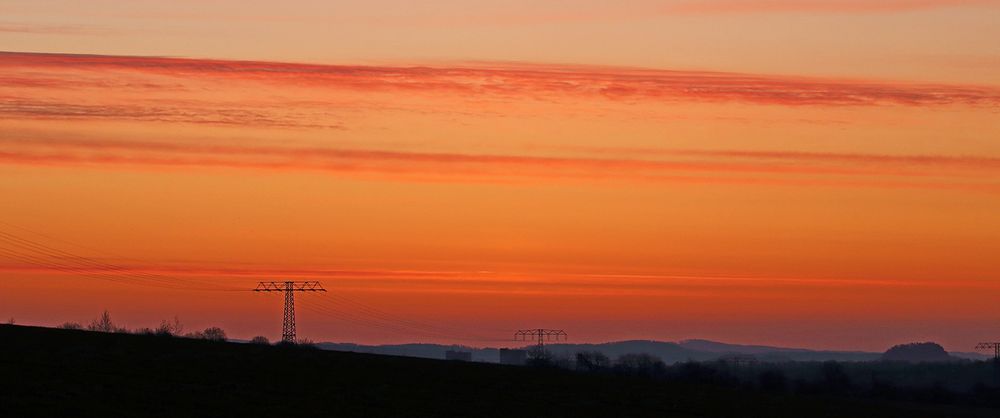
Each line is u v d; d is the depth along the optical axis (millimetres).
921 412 102875
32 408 66562
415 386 92312
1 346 93375
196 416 69188
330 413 74812
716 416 87812
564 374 111500
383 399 83500
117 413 67562
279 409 74625
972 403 124625
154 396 75000
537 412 82688
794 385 140625
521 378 104375
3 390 71875
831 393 131750
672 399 97000
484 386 96062
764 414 90750
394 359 110438
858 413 96625
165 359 94375
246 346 109438
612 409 87625
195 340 111000
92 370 84188
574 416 82125
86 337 104500
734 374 154250
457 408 81750
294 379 90062
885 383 139250
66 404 68938
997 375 164500
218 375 88188
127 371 85500
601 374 116812
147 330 117688
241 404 75250
